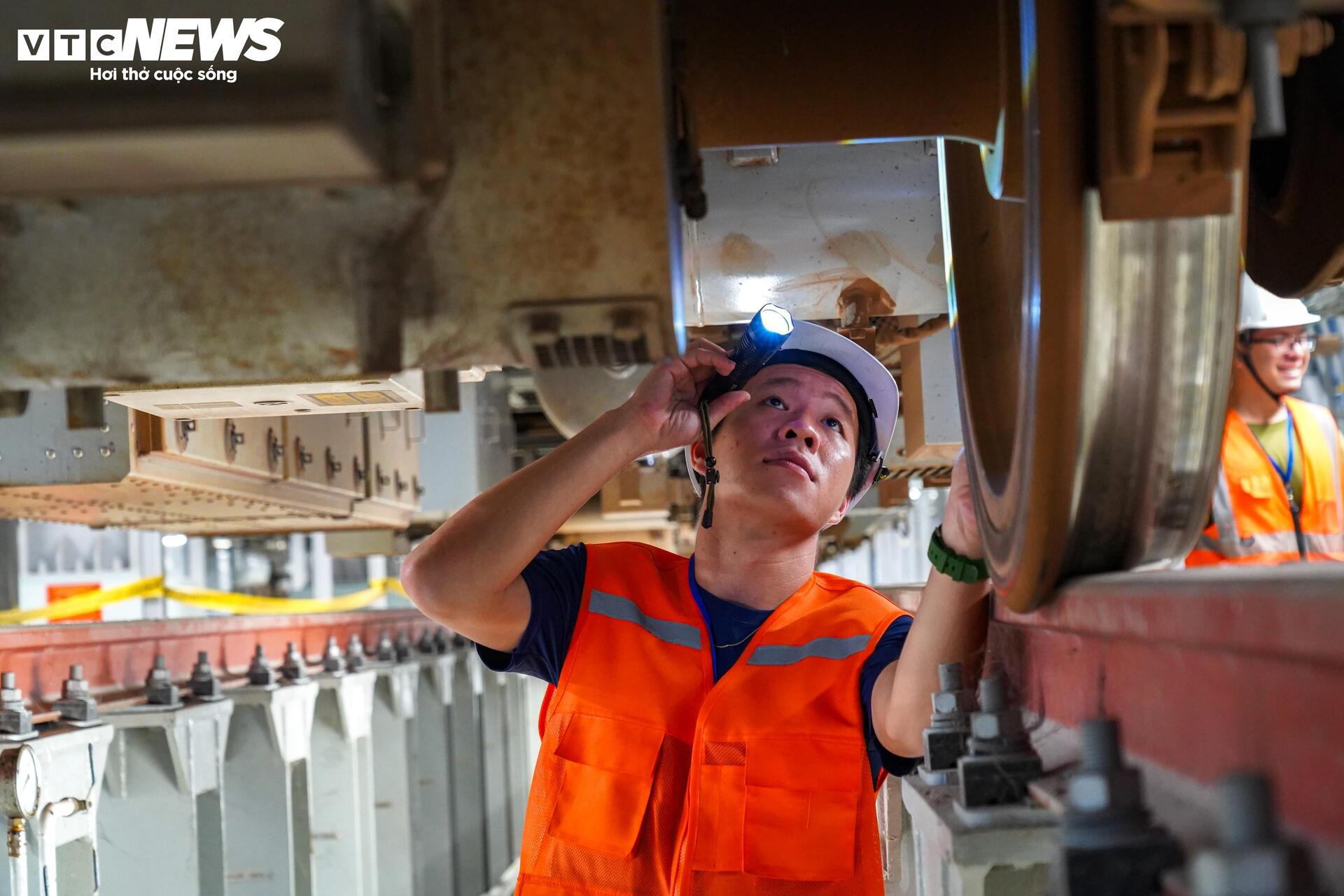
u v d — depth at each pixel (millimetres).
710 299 2061
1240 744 699
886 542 11016
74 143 739
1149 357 956
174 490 3018
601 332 877
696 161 1007
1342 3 804
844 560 12188
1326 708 597
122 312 882
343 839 4324
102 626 2936
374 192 844
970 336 1341
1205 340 957
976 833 924
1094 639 987
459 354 885
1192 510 1057
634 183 846
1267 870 544
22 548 10586
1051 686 1123
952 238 1411
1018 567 1081
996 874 943
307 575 13836
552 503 1755
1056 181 877
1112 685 936
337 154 765
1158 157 872
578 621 1964
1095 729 766
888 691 1736
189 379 915
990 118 1146
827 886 1720
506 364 928
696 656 1914
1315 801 610
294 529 4887
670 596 2014
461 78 849
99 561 11195
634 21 845
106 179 804
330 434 3869
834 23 1132
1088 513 1033
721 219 2033
